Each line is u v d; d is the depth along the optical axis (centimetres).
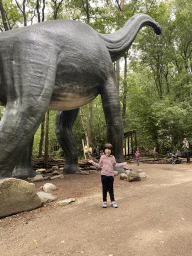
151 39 1697
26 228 278
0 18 879
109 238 234
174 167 1038
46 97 486
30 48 480
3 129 435
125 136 1725
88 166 938
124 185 526
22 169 670
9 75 462
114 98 681
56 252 210
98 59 635
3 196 320
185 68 1784
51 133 1831
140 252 202
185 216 293
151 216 295
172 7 1783
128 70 2034
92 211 332
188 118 1523
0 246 230
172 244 216
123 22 927
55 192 465
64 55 546
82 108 1908
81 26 641
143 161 1437
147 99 1788
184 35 1684
